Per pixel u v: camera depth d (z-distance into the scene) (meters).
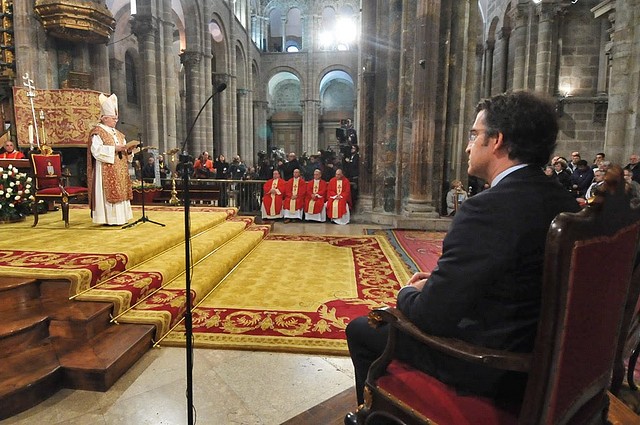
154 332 3.24
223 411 2.40
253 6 29.94
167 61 15.35
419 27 9.09
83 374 2.58
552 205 1.29
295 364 2.97
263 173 13.31
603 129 13.73
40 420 2.30
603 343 1.30
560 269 1.03
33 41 9.57
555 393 1.12
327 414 2.38
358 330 1.97
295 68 30.95
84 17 9.62
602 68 13.53
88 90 9.63
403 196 9.89
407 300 1.53
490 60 17.81
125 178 5.95
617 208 1.20
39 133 9.30
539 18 13.84
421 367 1.62
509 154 1.43
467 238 1.29
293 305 4.05
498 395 1.42
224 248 5.94
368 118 10.78
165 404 2.46
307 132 31.09
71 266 3.55
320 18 30.47
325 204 10.13
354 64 30.23
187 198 1.97
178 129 23.39
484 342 1.37
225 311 3.87
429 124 9.24
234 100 23.45
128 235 5.20
